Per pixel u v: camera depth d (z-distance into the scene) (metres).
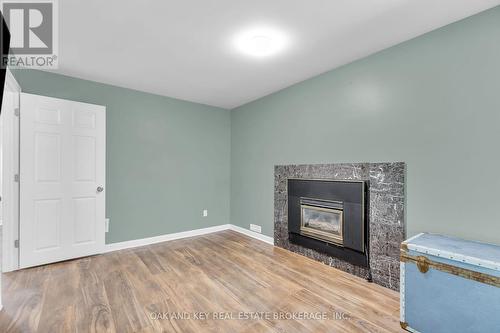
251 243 3.72
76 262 2.90
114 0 1.70
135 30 2.07
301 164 3.26
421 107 2.15
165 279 2.48
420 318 1.71
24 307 1.95
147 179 3.70
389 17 1.90
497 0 1.70
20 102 2.64
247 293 2.21
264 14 1.86
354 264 2.60
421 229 2.15
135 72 2.96
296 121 3.35
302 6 1.77
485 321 1.46
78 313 1.88
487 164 1.82
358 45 2.33
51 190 2.80
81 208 3.01
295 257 3.12
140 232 3.62
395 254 2.29
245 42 2.28
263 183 3.89
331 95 2.90
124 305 2.00
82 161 3.02
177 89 3.57
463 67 1.92
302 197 3.20
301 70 2.91
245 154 4.29
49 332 1.66
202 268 2.76
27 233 2.66
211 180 4.43
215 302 2.06
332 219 2.86
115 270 2.68
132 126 3.57
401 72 2.28
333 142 2.88
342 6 1.77
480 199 1.85
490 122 1.80
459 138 1.95
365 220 2.52
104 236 3.21
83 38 2.19
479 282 1.48
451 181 1.99
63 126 2.89
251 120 4.17
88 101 3.20
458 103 1.95
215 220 4.46
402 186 2.26
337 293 2.22
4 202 2.58
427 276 1.69
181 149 4.06
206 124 4.38
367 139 2.54
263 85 3.42
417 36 2.17
